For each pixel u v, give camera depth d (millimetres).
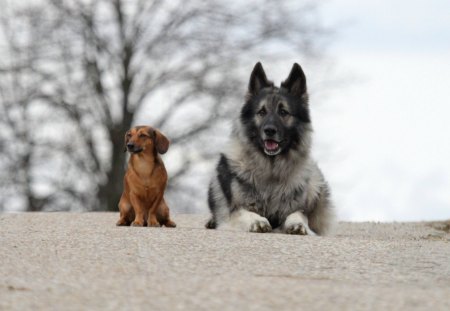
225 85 33469
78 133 32688
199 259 9672
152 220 13148
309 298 7582
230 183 14039
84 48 33094
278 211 14000
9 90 32938
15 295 7688
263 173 13852
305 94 14320
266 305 7324
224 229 13492
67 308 7203
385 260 9961
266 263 9602
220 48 33625
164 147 13148
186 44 33531
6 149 33000
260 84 14453
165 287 8000
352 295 7738
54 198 33000
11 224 13758
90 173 33375
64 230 12008
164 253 9914
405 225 18109
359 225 17953
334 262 9750
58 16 32844
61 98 32094
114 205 33281
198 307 7238
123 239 10773
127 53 33250
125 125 33062
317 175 14523
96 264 9305
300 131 14039
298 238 11391
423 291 8125
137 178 13016
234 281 8383
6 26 33000
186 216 18188
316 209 14414
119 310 7137
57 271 8938
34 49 32875
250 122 14062
